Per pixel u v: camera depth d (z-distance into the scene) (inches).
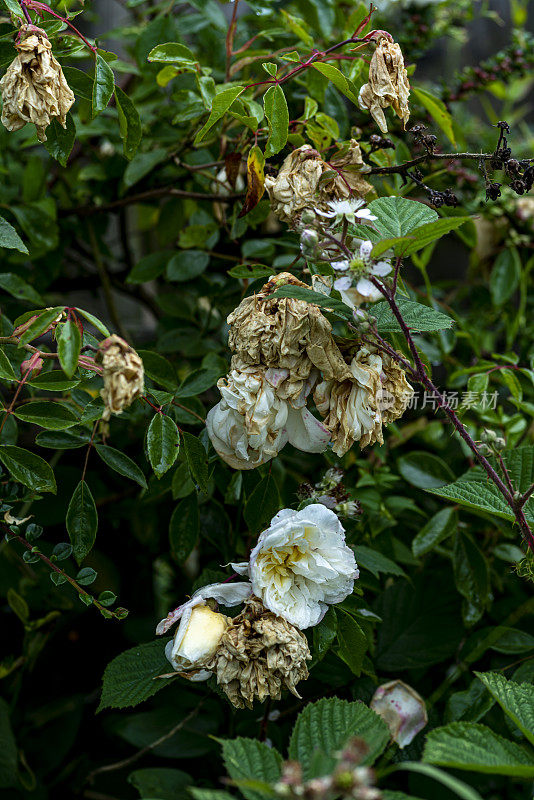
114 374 37.1
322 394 39.8
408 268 55.9
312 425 40.0
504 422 49.1
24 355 43.1
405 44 54.0
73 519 41.6
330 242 39.5
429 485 48.4
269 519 43.2
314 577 39.5
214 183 50.3
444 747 37.3
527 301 58.6
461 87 54.1
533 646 45.3
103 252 57.6
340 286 38.2
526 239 56.0
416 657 47.1
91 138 56.4
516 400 47.3
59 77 38.8
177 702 49.2
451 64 75.5
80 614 54.9
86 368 40.3
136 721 50.0
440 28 56.0
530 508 42.5
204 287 51.8
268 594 38.9
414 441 53.1
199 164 50.1
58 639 54.9
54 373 40.4
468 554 47.0
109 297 56.6
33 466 40.5
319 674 45.9
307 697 47.2
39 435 42.3
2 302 51.3
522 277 55.6
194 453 42.0
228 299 50.9
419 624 47.9
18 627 54.1
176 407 44.3
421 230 37.5
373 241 39.9
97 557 54.8
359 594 43.1
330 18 49.9
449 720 43.8
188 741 49.3
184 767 51.5
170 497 53.0
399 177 47.1
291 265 44.3
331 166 42.1
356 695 45.4
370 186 42.2
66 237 53.6
